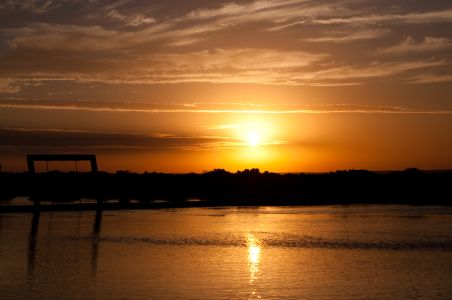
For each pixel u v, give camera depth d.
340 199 95.88
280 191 110.69
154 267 30.95
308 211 70.56
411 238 43.78
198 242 40.66
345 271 30.16
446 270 30.64
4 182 89.25
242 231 47.56
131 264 31.81
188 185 108.31
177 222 54.88
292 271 30.02
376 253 36.31
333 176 120.62
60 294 24.72
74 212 65.94
